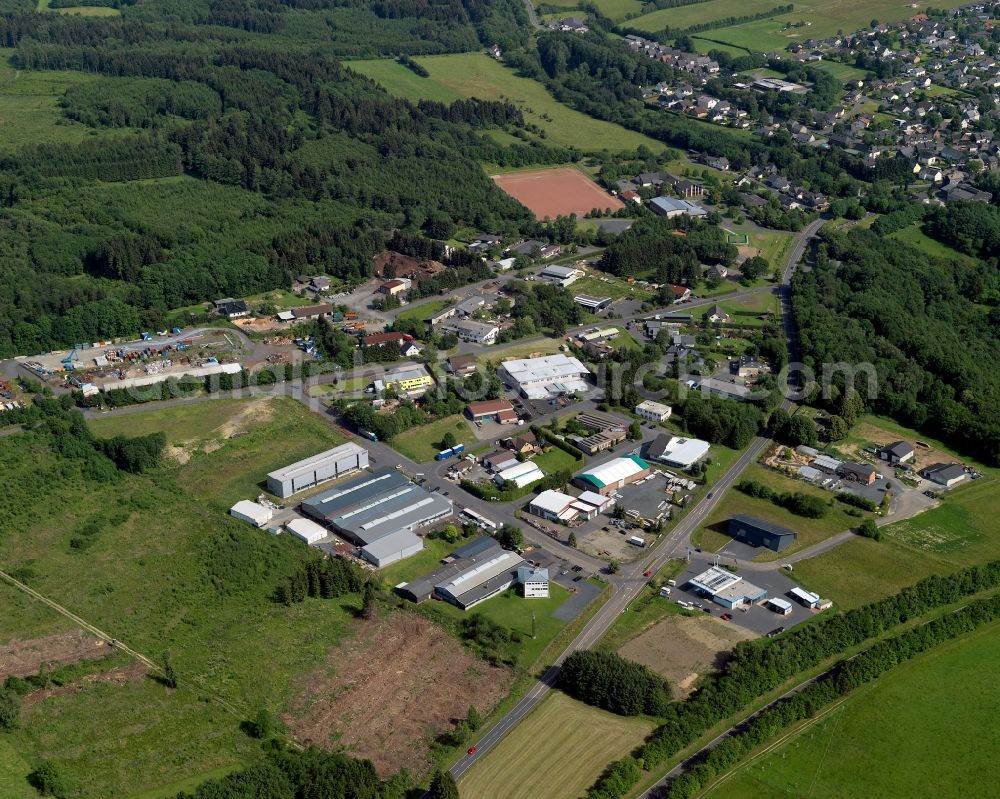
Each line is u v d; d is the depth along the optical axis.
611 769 184.25
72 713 195.62
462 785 181.62
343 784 174.75
